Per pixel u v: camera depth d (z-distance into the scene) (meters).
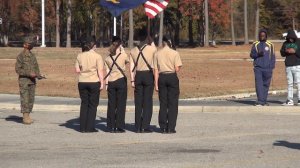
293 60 26.03
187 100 30.27
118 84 19.95
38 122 23.12
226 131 20.44
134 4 23.88
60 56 68.31
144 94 20.05
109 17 119.75
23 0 112.38
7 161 15.02
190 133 20.03
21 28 119.12
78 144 17.81
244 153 16.08
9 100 30.52
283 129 20.86
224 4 122.44
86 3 115.62
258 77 25.91
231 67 54.84
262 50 25.69
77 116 25.22
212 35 133.75
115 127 20.27
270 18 168.25
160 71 19.73
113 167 14.16
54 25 120.81
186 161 14.91
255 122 22.75
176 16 128.38
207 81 42.41
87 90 20.14
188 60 64.56
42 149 16.92
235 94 33.66
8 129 21.12
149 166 14.27
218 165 14.33
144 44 19.94
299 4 158.25
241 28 167.00
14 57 67.06
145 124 20.17
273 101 28.75
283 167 14.09
